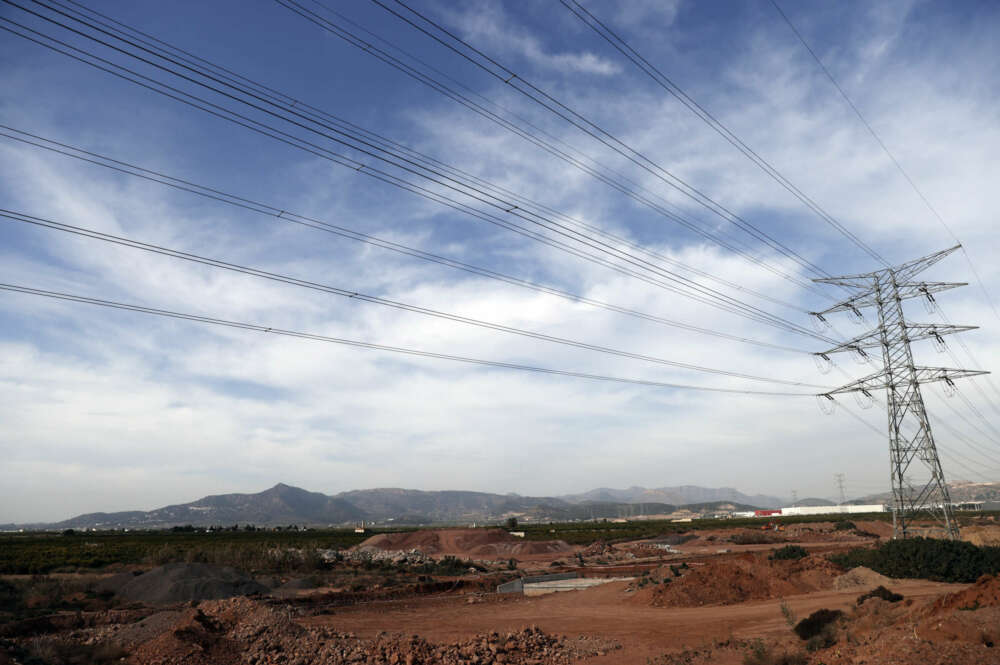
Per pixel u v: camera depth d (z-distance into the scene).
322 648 21.58
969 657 13.12
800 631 21.09
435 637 27.08
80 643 23.20
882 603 21.66
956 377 55.28
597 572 58.16
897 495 56.19
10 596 35.38
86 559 66.38
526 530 172.50
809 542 100.00
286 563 61.72
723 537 115.00
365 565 64.44
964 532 70.19
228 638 22.59
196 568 41.69
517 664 21.00
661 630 26.66
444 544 105.25
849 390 62.59
